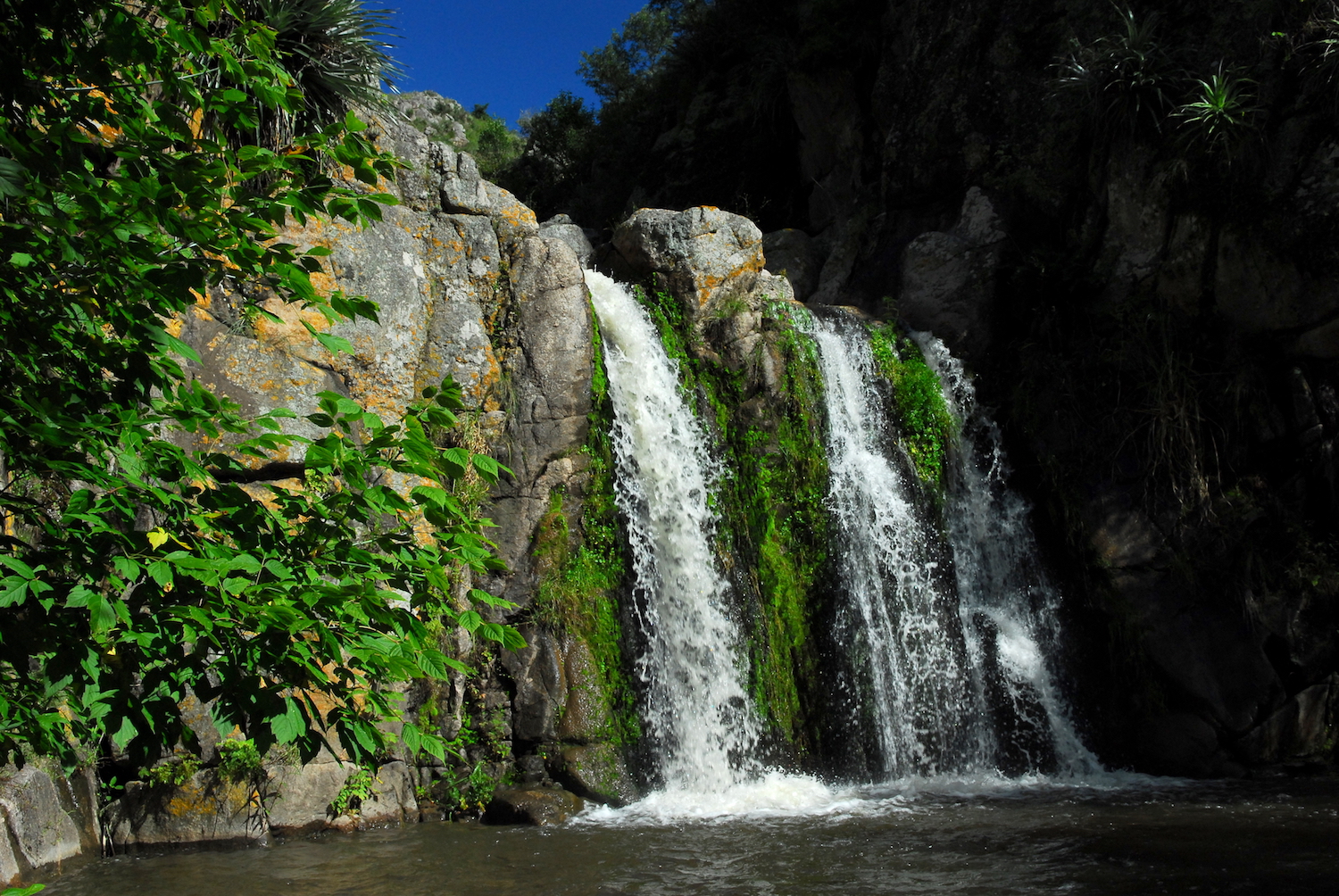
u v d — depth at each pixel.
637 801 8.71
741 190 21.05
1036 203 13.59
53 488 6.18
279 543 3.13
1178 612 10.87
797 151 20.22
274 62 3.18
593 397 9.98
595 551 9.66
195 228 2.84
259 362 8.38
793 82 19.12
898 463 11.86
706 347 11.39
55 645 2.79
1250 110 11.37
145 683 2.91
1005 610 11.76
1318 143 11.27
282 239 8.76
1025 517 12.02
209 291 8.30
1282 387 11.35
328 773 7.82
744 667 10.09
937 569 11.43
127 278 2.88
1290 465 11.23
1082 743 10.84
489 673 9.00
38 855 6.38
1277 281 11.26
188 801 7.34
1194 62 12.30
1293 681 10.60
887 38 17.06
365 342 9.08
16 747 3.07
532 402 9.73
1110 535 11.34
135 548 2.75
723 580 10.36
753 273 11.88
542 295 10.00
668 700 9.41
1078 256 12.83
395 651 2.96
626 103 26.53
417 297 9.63
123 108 2.99
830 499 10.94
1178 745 10.45
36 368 2.94
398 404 9.22
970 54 15.09
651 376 10.87
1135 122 12.41
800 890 6.01
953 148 14.84
